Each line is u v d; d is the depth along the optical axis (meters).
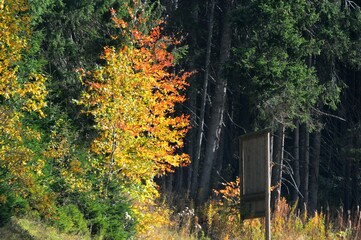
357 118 69.38
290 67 51.06
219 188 68.12
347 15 56.91
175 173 72.38
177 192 62.25
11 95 30.11
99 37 49.56
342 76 68.44
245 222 44.31
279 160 55.22
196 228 43.50
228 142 75.31
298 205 66.69
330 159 72.50
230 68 52.59
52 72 47.28
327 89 57.19
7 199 30.14
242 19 53.56
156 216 38.16
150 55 43.72
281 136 55.31
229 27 60.22
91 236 34.75
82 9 48.28
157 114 41.34
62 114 37.09
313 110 61.12
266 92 51.00
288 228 43.81
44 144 34.09
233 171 72.44
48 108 36.38
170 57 45.69
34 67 38.34
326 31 55.72
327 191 69.69
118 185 36.66
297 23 54.12
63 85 45.91
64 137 35.03
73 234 33.06
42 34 42.28
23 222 31.08
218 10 68.19
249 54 51.41
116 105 36.16
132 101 36.47
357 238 44.38
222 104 59.88
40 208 30.81
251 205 24.17
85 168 35.22
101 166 36.78
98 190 36.28
